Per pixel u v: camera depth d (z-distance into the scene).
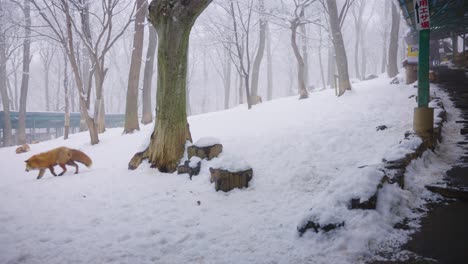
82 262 2.96
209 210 4.34
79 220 4.09
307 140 7.57
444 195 3.87
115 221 4.03
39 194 5.50
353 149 6.58
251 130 10.27
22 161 12.57
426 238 2.94
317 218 3.27
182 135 6.69
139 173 6.54
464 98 9.60
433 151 5.49
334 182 3.84
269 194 4.84
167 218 4.07
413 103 9.78
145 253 3.12
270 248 3.12
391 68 19.73
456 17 14.90
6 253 3.14
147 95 19.41
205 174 5.79
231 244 3.26
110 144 12.94
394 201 3.50
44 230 3.77
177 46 6.48
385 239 2.97
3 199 5.27
